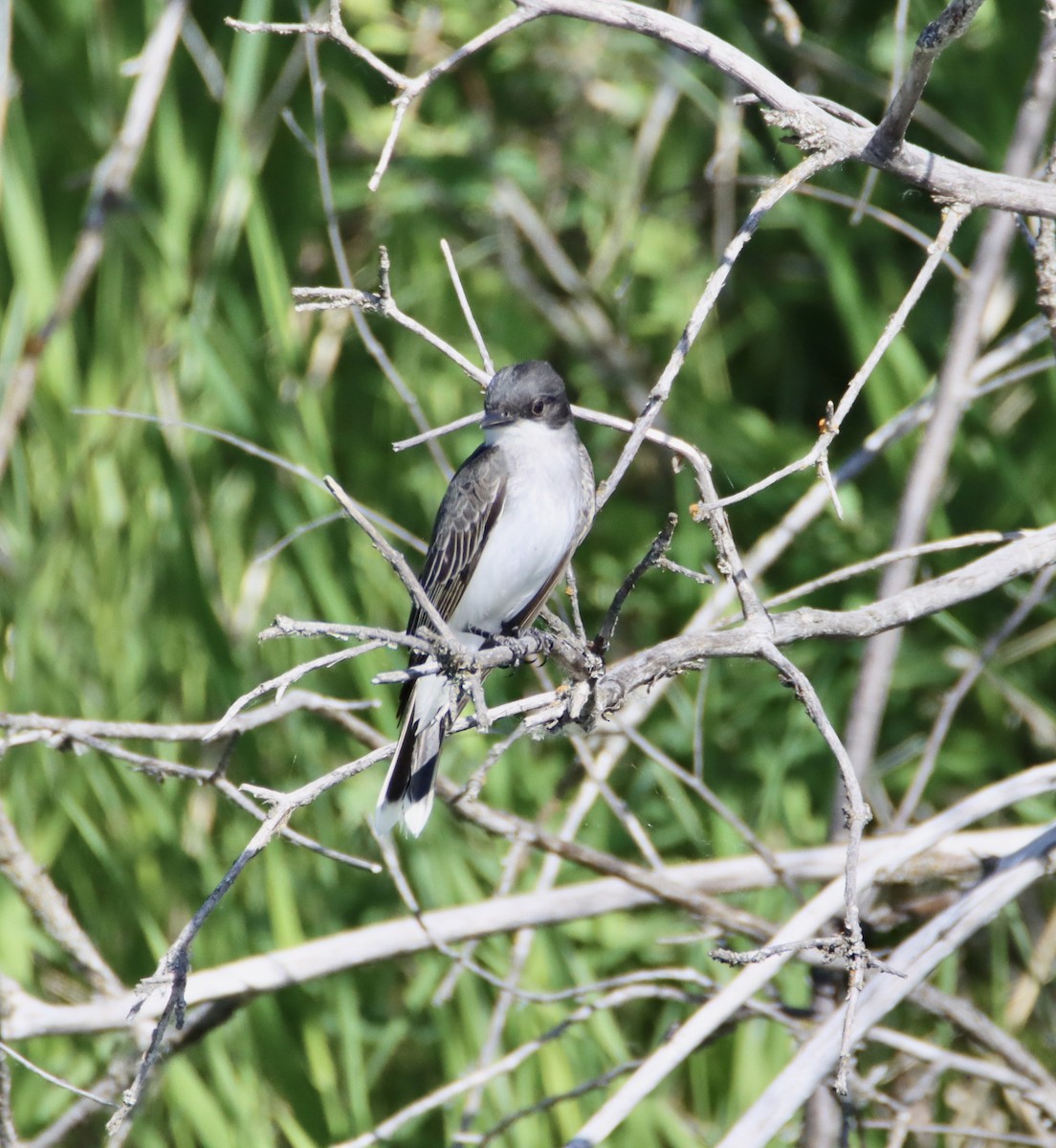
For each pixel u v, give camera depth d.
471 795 6.20
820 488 9.55
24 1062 7.14
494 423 8.86
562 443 9.06
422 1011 10.80
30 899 8.32
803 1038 8.12
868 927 8.74
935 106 12.27
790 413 13.42
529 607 8.84
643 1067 6.87
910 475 9.18
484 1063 8.69
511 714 6.03
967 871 8.58
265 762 10.59
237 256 11.77
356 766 5.68
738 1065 9.58
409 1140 10.62
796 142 6.02
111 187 10.34
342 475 12.09
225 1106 9.33
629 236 12.64
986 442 11.16
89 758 9.86
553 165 13.59
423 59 13.12
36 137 11.74
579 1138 6.60
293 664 10.55
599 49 13.25
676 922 10.80
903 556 7.03
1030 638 11.17
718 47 5.95
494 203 12.97
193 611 10.30
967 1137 9.86
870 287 12.57
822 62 12.37
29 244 10.86
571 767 9.55
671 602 12.23
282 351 10.67
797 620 6.29
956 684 11.36
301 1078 9.61
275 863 9.64
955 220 5.93
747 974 7.00
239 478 11.16
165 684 10.50
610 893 8.49
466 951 8.58
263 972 8.18
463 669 5.12
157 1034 5.35
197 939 9.71
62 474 10.66
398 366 12.28
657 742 11.48
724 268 5.87
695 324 5.87
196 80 11.67
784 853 8.78
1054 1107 7.88
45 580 10.23
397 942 8.28
